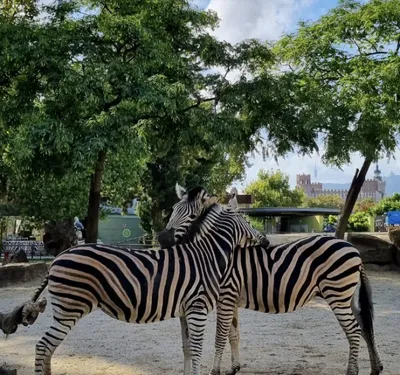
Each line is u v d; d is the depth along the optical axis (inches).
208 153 627.8
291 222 1058.1
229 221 199.3
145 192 945.5
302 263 198.5
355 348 196.7
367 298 203.5
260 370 214.5
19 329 307.0
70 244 743.1
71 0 501.4
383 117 498.6
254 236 203.2
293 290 196.9
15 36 456.8
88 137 455.8
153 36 498.0
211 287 183.3
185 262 181.3
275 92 524.4
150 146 572.1
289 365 222.1
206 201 197.3
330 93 530.3
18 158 476.7
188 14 524.4
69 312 171.3
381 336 279.1
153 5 510.6
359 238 582.6
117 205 936.9
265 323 320.2
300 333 289.6
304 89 535.8
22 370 219.3
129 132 459.8
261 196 1743.4
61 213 700.7
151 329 302.5
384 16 517.7
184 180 938.7
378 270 564.1
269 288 196.9
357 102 498.9
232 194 216.1
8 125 501.7
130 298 172.4
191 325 178.5
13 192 701.3
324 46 541.6
